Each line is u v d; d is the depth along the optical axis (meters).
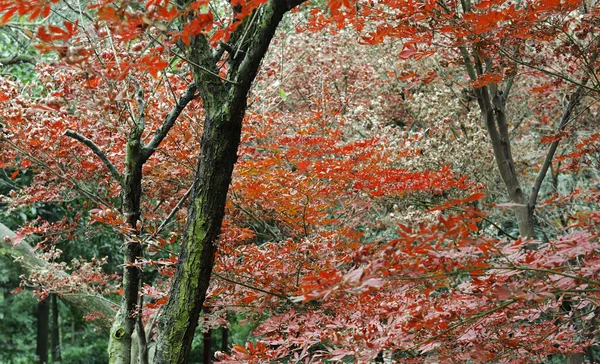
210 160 2.32
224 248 3.30
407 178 3.81
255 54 2.22
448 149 5.32
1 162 3.27
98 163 3.75
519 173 6.79
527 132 7.30
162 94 3.56
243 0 1.68
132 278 3.00
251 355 2.51
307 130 4.20
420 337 2.51
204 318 3.53
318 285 1.61
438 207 1.64
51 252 4.14
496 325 2.56
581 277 1.92
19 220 7.49
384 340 2.21
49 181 4.19
